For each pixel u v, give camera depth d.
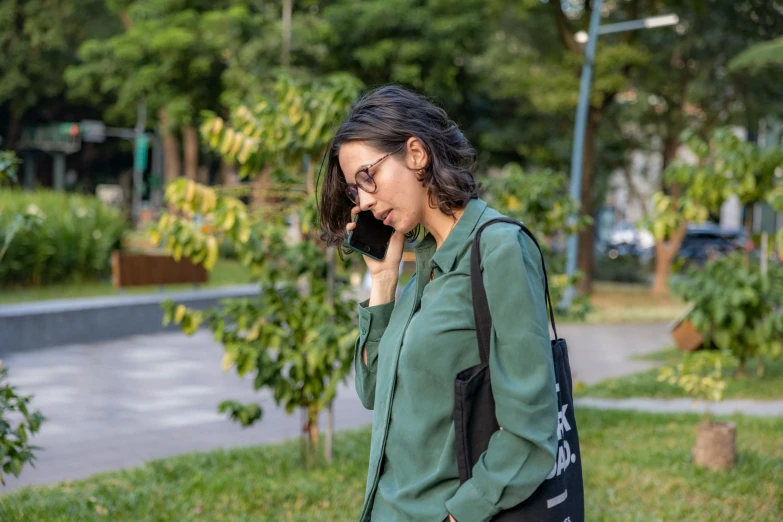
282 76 5.12
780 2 17.61
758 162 8.41
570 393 1.83
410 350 1.77
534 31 20.08
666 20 17.22
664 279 21.58
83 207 15.56
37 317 10.93
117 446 6.37
